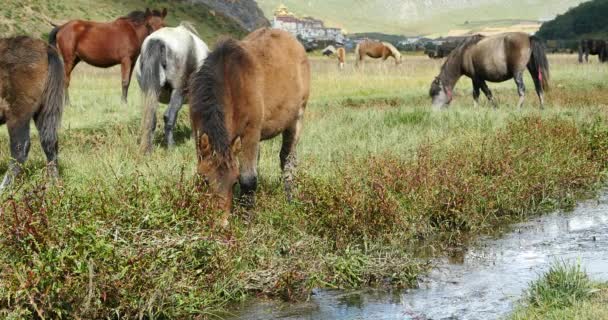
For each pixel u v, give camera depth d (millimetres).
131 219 6621
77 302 5641
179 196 7160
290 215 8219
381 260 7469
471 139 12219
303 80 8977
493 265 7492
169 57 12727
